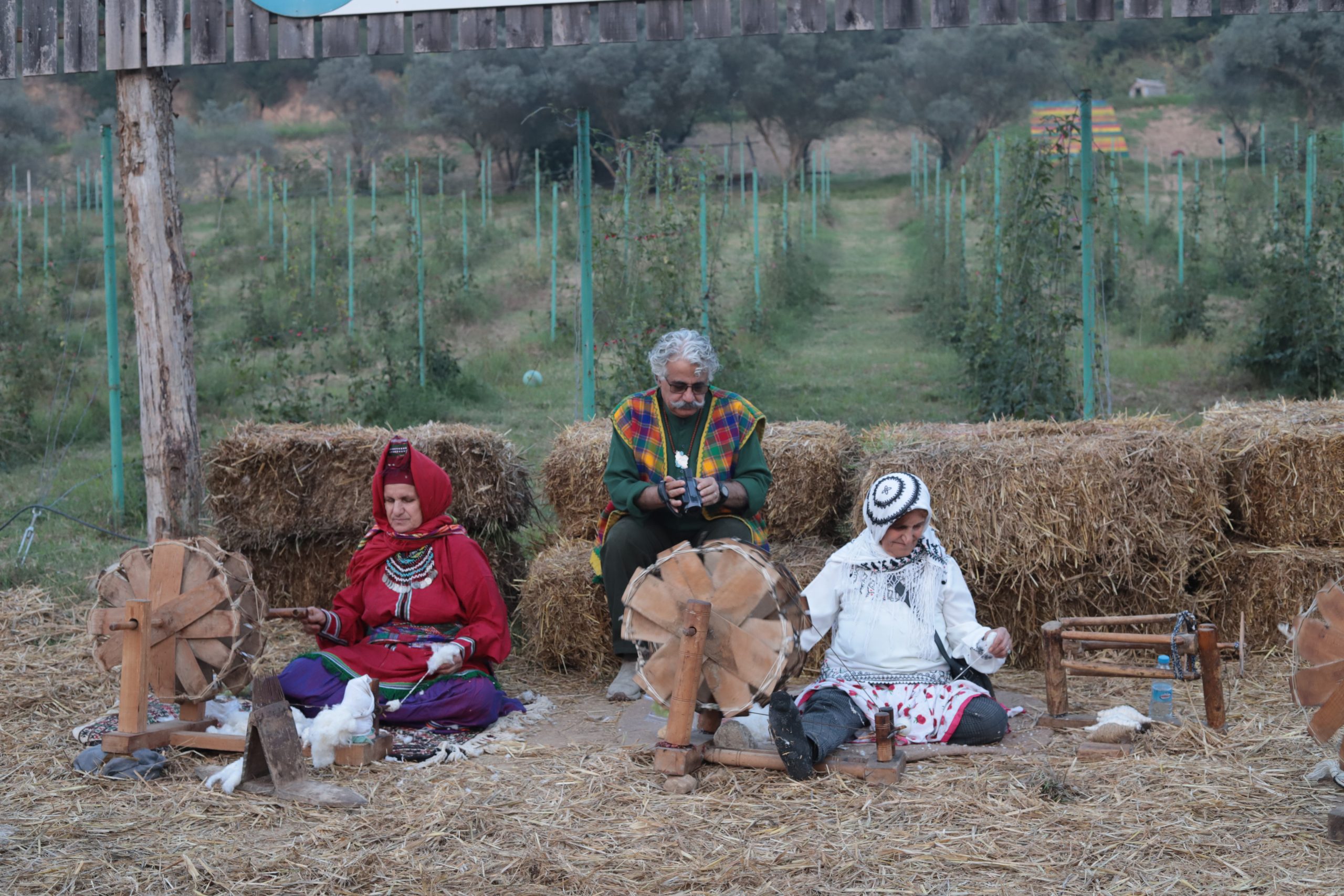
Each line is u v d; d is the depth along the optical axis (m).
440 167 23.20
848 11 6.17
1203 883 3.15
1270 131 32.28
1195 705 4.62
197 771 4.03
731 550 4.01
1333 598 3.59
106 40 6.63
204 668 4.25
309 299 16.62
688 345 4.86
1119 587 5.44
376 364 14.29
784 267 20.70
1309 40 33.38
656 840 3.48
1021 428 5.91
